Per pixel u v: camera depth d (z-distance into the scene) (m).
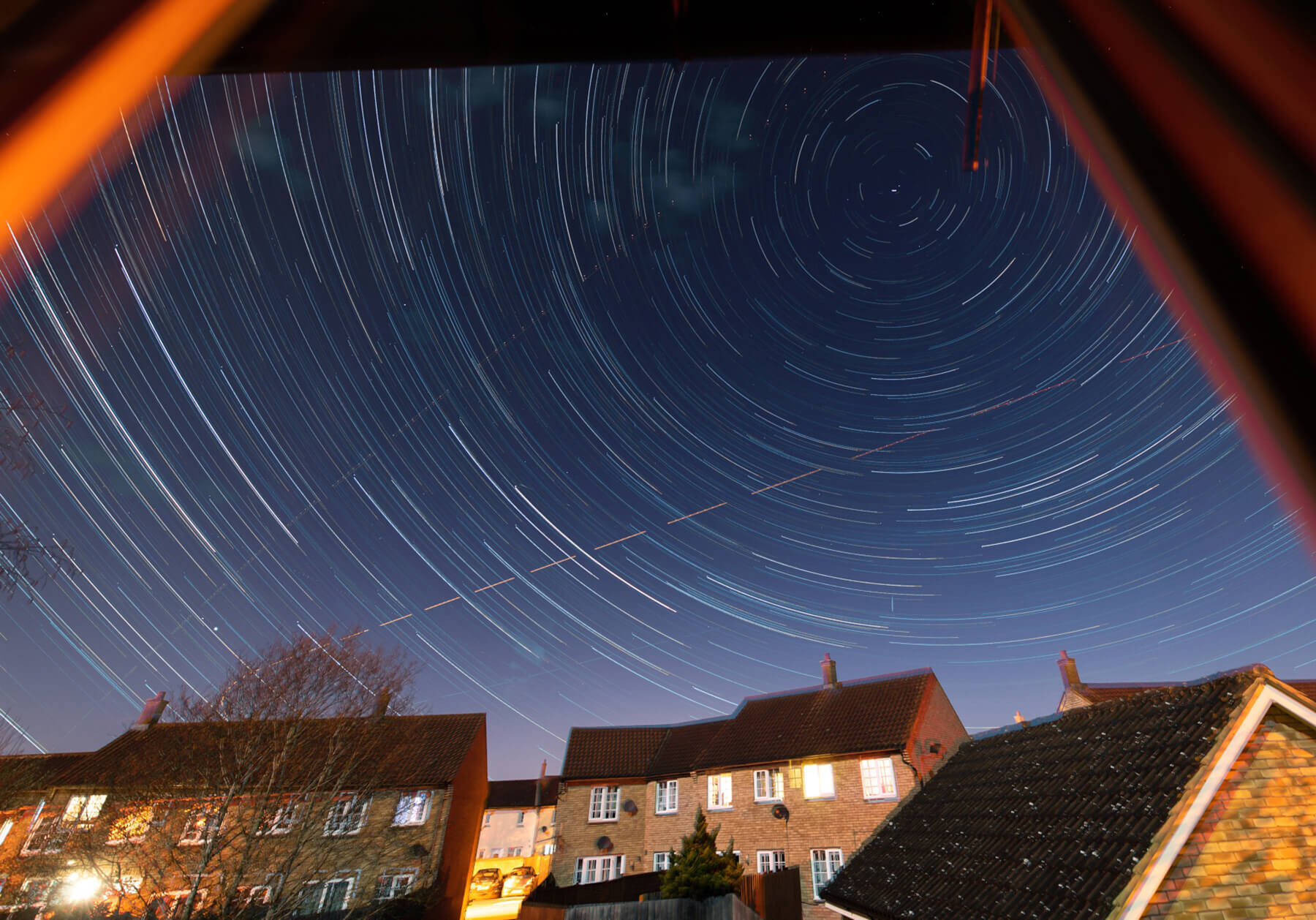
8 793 24.25
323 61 1.76
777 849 25.47
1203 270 0.71
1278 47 0.66
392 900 21.61
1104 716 12.76
